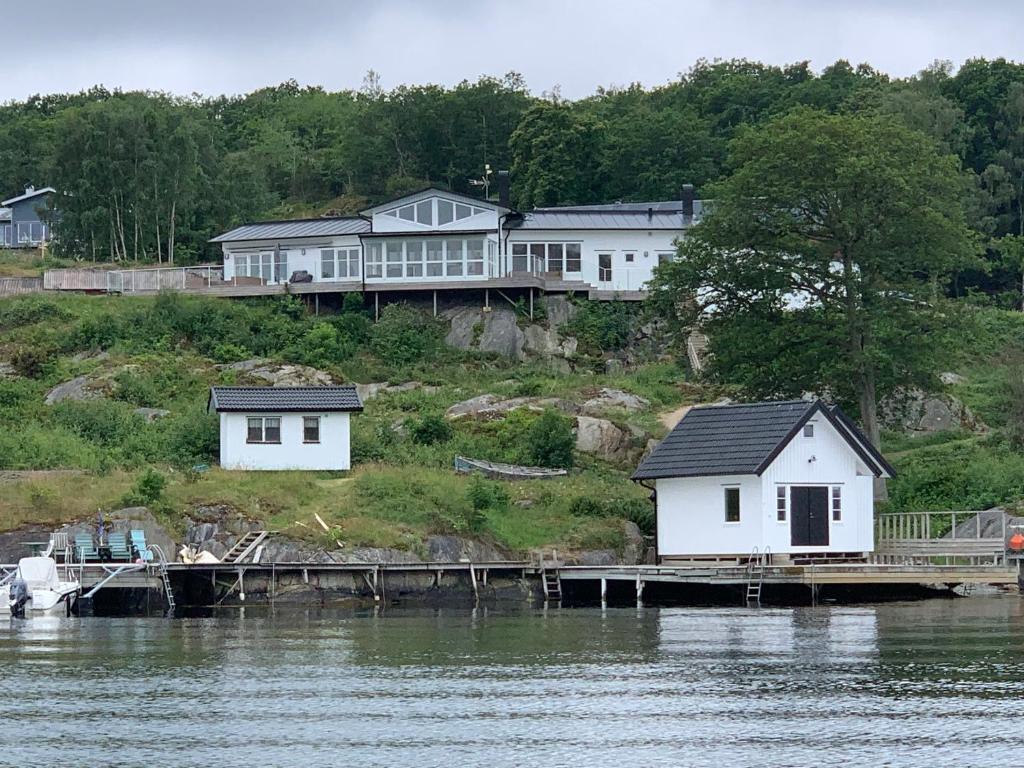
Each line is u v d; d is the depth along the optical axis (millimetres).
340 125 179625
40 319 91000
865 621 49875
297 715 33312
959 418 81375
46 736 31391
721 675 38000
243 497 61594
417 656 41594
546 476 69562
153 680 37656
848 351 69062
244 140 178375
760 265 69562
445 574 58281
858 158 68188
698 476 60969
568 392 80125
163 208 122562
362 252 94562
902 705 33938
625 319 91250
